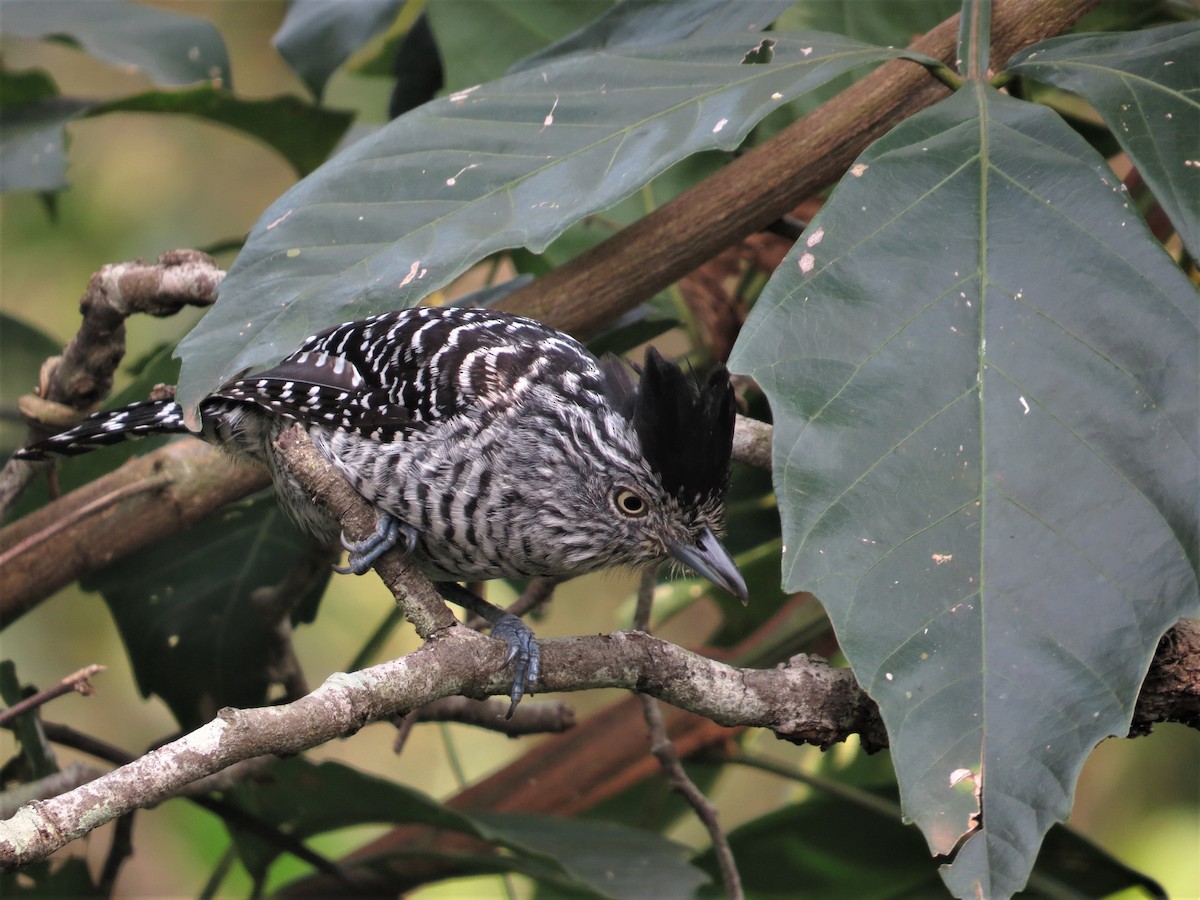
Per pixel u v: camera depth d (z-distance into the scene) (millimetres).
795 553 4398
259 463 7426
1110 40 5656
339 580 12977
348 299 5379
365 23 8930
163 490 7453
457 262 5348
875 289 4828
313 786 7496
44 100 9547
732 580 7195
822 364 4695
